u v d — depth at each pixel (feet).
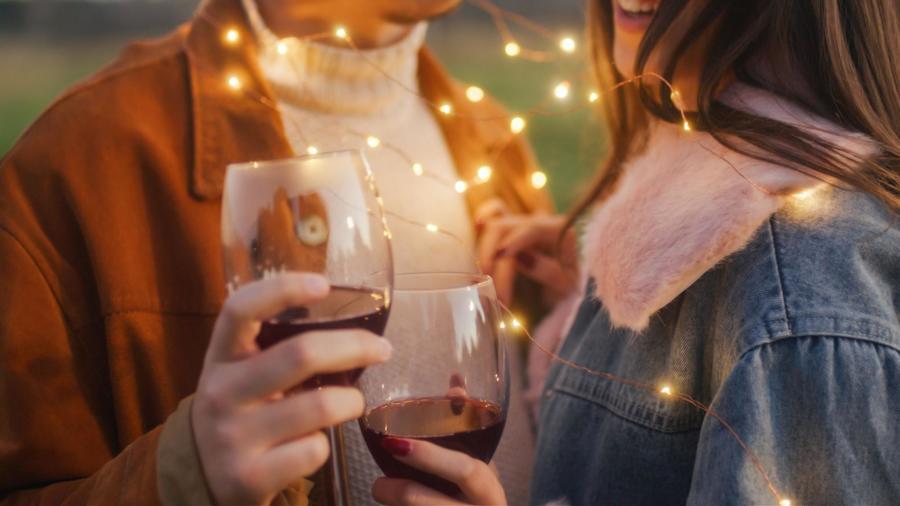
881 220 2.17
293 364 1.76
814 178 2.14
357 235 1.95
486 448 2.13
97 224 2.57
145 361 2.59
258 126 2.83
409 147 3.27
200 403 1.84
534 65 14.76
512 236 3.36
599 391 2.48
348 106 3.11
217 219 2.73
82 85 2.76
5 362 2.44
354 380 1.97
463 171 3.41
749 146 2.20
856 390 2.01
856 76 2.30
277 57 3.00
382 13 3.04
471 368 2.13
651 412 2.31
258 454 1.82
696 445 2.27
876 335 2.03
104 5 18.79
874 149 2.26
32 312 2.49
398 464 2.04
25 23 18.97
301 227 1.92
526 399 3.28
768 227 2.14
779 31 2.31
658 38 2.38
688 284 2.18
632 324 2.26
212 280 2.68
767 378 2.02
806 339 2.02
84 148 2.63
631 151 3.05
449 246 3.25
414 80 3.37
